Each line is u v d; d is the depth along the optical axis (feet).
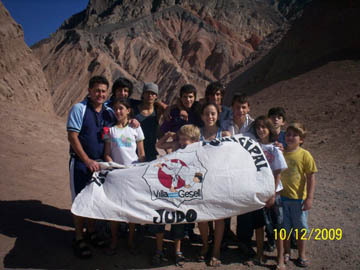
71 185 14.53
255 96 106.63
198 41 421.59
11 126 43.14
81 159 14.08
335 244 15.74
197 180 13.03
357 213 19.93
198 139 14.24
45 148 37.58
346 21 109.19
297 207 13.89
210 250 14.84
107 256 13.99
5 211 16.87
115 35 401.90
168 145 15.21
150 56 379.55
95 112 14.46
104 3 631.97
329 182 28.07
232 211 12.89
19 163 27.76
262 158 13.37
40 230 15.46
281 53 128.67
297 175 13.84
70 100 311.06
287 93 92.32
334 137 49.90
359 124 53.01
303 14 133.18
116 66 348.59
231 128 15.43
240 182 12.95
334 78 86.58
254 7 622.13
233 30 517.14
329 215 19.67
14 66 68.03
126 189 13.12
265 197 12.98
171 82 338.54
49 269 12.46
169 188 13.03
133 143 14.88
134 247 14.65
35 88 74.13
